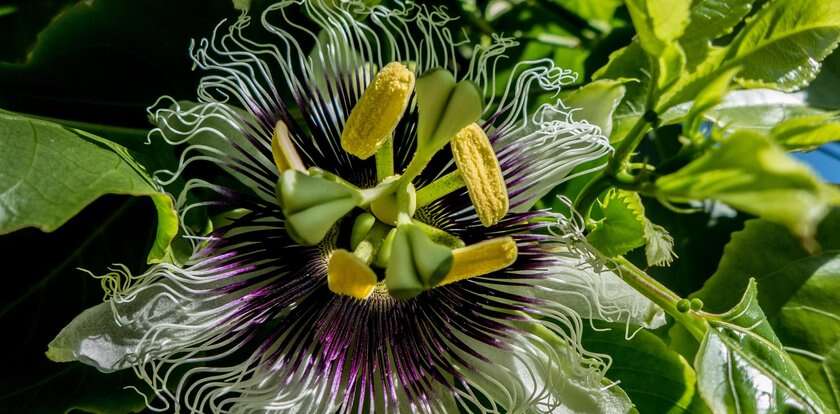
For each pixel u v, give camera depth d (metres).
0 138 0.18
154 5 0.20
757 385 0.20
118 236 0.19
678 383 0.20
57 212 0.17
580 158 0.20
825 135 0.17
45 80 0.20
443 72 0.18
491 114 0.21
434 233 0.20
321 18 0.20
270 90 0.20
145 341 0.18
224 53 0.19
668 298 0.20
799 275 0.21
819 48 0.18
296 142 0.20
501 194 0.19
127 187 0.18
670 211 0.22
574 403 0.19
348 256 0.18
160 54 0.20
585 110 0.20
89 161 0.18
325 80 0.20
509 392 0.19
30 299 0.19
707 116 0.21
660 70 0.18
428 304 0.20
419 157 0.19
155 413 0.19
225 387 0.19
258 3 0.20
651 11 0.17
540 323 0.20
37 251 0.19
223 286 0.19
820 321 0.21
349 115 0.20
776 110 0.22
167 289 0.18
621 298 0.20
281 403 0.19
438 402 0.19
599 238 0.20
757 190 0.15
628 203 0.19
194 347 0.19
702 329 0.20
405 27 0.20
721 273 0.21
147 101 0.20
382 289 0.20
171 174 0.19
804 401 0.20
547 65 0.23
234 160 0.19
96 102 0.20
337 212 0.18
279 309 0.19
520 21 0.24
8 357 0.19
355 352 0.19
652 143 0.23
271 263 0.19
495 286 0.20
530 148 0.20
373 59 0.21
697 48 0.18
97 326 0.18
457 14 0.23
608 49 0.22
